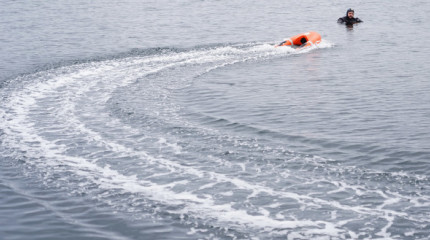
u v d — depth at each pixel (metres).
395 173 9.76
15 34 29.11
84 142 11.91
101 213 8.42
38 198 9.02
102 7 42.50
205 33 29.22
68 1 46.91
